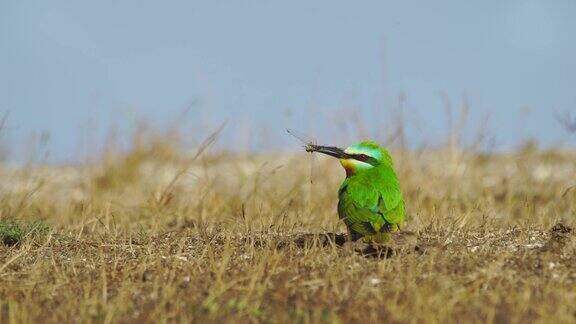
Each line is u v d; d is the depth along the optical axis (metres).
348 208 14.09
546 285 11.86
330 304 11.38
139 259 13.73
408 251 13.38
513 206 19.38
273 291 11.85
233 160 25.69
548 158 25.55
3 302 11.91
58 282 12.54
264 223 16.38
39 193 21.91
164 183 23.36
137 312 11.40
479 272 12.34
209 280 12.42
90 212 18.55
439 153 24.98
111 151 25.53
